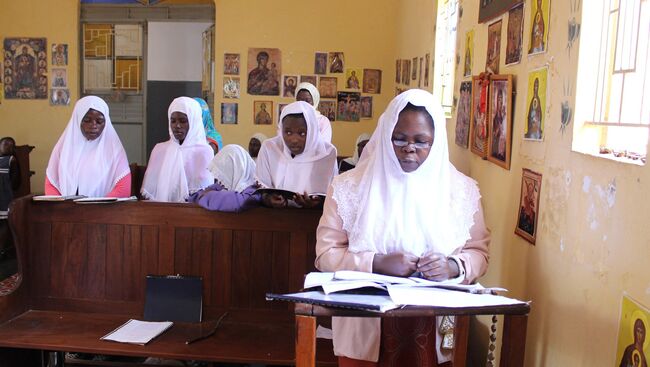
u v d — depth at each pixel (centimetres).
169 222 388
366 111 974
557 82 261
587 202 222
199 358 340
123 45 1006
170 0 991
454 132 501
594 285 214
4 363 362
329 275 213
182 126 495
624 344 190
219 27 969
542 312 265
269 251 384
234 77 975
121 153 470
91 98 455
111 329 371
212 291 389
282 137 413
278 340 363
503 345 219
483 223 246
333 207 244
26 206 390
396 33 945
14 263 729
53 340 352
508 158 327
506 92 332
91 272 395
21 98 992
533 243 280
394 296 190
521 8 316
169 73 1083
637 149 208
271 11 966
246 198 377
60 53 986
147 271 392
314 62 970
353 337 243
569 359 233
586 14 236
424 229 232
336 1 961
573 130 239
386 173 232
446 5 586
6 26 984
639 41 211
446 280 223
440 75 605
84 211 391
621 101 222
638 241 184
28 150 868
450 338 242
